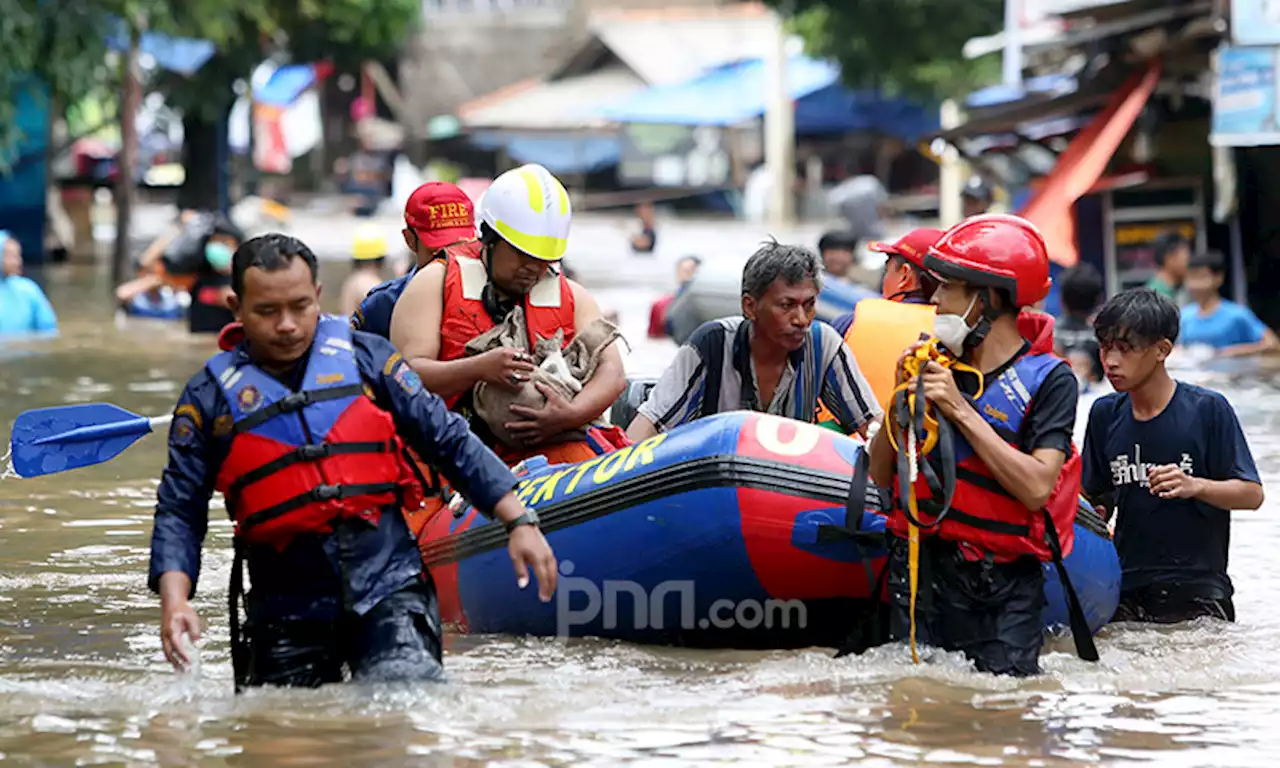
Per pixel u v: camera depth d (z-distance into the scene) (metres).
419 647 10.80
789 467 12.52
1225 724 10.66
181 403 10.55
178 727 10.34
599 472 13.05
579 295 14.47
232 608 10.83
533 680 11.65
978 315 11.53
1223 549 13.94
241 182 122.50
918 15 77.88
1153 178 40.03
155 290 42.50
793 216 103.44
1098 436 14.24
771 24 118.19
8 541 16.83
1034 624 11.83
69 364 32.53
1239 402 26.95
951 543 11.82
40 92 58.09
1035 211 36.66
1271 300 38.44
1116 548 14.17
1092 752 10.05
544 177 14.02
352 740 10.07
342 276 59.00
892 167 114.44
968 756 9.94
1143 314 13.59
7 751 9.92
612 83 121.25
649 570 12.70
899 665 11.89
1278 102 34.12
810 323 14.04
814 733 10.37
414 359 13.98
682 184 117.56
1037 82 50.47
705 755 9.89
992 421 11.56
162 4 55.41
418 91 139.25
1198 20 36.16
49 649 12.55
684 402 14.22
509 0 139.62
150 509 18.62
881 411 14.24
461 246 14.67
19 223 61.97
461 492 10.77
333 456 10.50
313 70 119.38
